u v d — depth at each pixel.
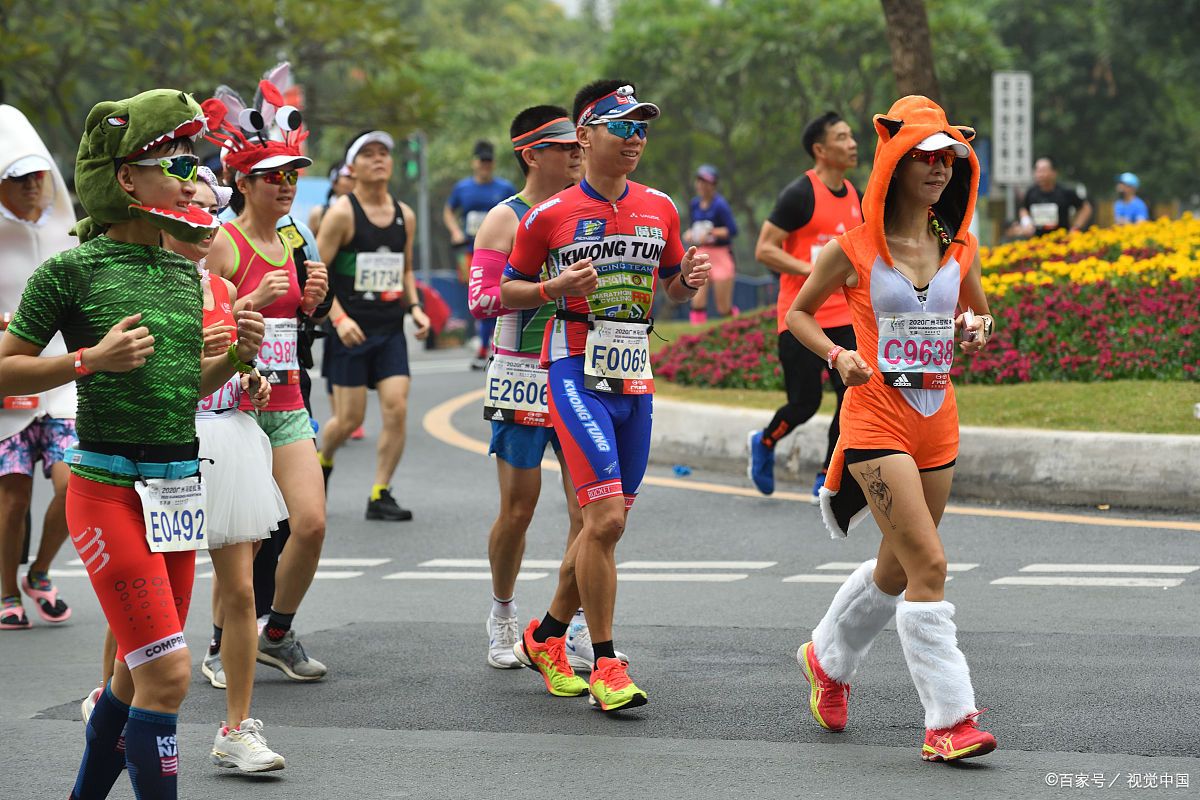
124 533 10.92
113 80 87.38
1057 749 13.04
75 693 16.12
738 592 19.80
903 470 12.98
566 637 16.61
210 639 18.34
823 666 13.76
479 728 14.38
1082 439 24.38
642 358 14.95
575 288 14.22
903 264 13.18
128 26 66.38
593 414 14.71
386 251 25.53
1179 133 130.62
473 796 12.38
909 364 13.08
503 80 155.50
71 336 10.95
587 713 14.80
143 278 11.03
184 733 14.54
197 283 11.39
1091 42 127.00
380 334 25.77
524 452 16.36
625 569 21.52
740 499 26.48
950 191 13.66
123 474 10.95
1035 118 128.38
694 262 15.01
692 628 17.98
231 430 13.62
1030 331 30.95
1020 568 20.34
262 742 13.16
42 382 10.58
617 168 14.71
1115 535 22.05
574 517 16.44
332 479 30.47
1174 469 23.58
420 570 22.08
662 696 15.24
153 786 10.97
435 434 36.69
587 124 14.69
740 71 122.69
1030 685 15.01
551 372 14.98
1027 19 128.75
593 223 14.75
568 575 15.34
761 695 15.14
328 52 70.69
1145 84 128.62
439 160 146.50
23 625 19.41
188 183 10.94
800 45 119.31
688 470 29.58
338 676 16.44
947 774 12.51
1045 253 41.62
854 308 13.38
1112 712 14.02
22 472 19.25
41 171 18.88
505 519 16.50
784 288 24.55
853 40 118.75
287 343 15.98
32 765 13.59
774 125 129.12
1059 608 18.16
